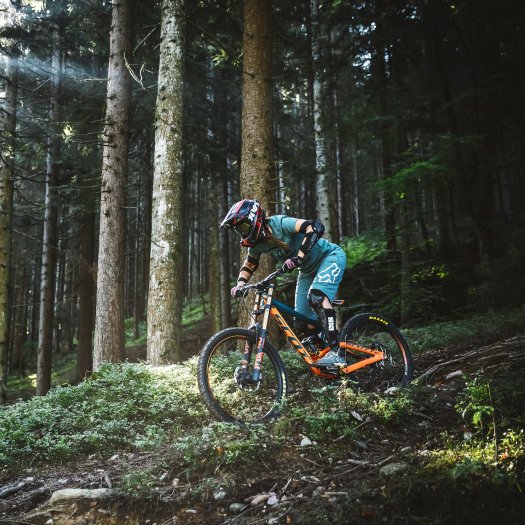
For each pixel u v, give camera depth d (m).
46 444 3.97
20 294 24.55
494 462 2.73
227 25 10.40
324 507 2.53
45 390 12.98
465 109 14.21
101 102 12.63
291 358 5.51
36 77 14.38
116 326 8.31
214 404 3.61
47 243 13.45
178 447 3.23
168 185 7.34
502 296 11.46
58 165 13.53
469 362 4.77
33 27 12.87
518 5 12.58
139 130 12.41
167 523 2.67
